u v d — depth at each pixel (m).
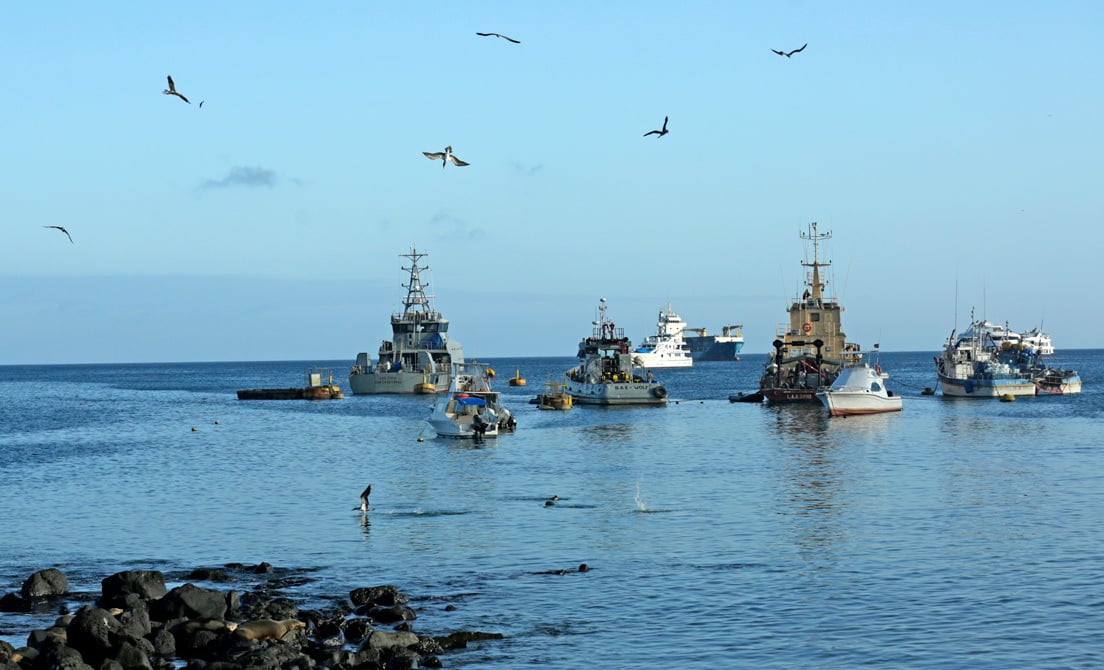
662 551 53.47
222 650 37.75
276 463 95.81
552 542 56.03
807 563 50.50
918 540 55.62
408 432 132.00
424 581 47.81
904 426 132.50
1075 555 51.56
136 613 40.00
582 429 133.00
